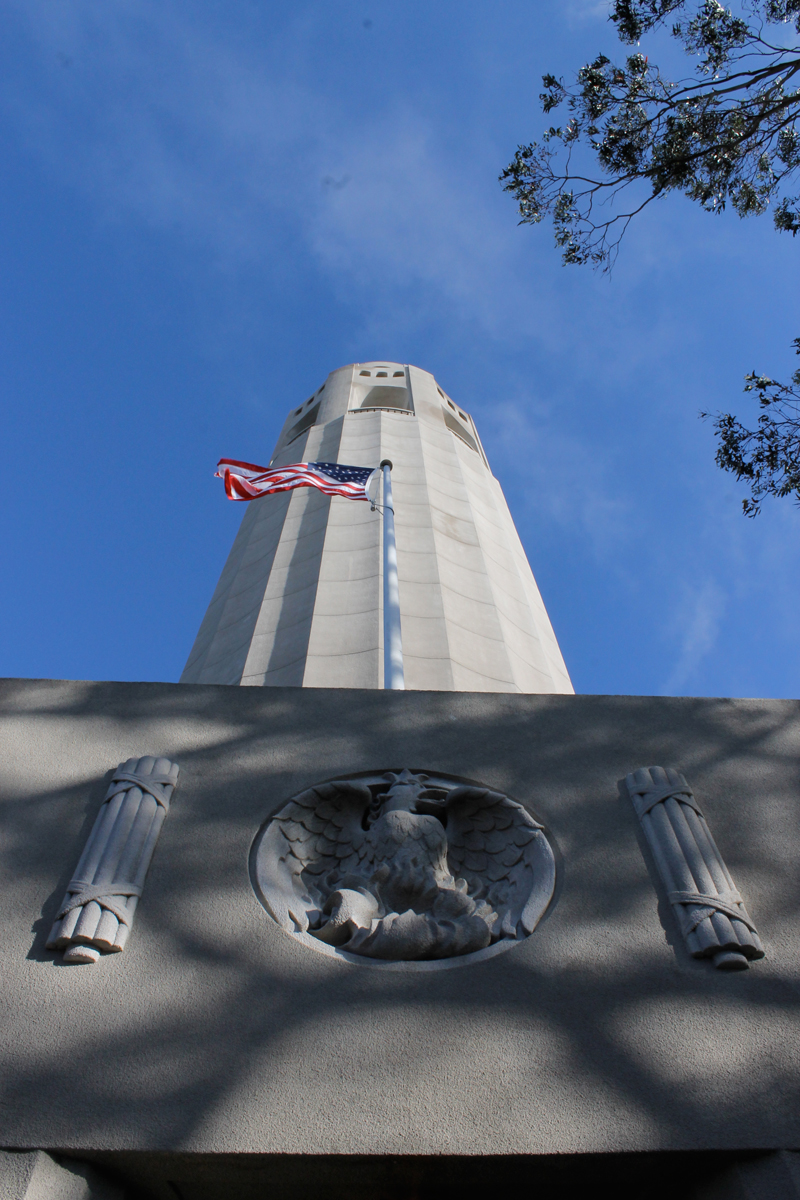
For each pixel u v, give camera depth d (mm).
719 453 12773
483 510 20734
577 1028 5625
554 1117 5156
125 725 7852
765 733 8117
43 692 8195
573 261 14211
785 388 12508
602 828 7059
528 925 6270
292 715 8016
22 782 7230
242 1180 5117
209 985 5797
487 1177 5121
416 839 6773
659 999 5820
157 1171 5062
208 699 8180
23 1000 5688
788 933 6309
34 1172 4820
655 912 6406
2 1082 5242
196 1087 5242
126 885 6297
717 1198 5090
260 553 18625
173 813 7012
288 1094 5219
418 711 8117
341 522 18062
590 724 8117
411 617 15164
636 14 12945
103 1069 5320
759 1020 5727
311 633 14703
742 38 12852
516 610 17359
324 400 25484
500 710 8219
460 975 5938
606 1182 5215
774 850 6961
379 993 5789
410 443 21750
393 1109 5164
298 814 7062
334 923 6168
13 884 6422
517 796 7293
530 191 13898
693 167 13430
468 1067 5383
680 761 7750
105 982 5801
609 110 13336
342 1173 5066
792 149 13297
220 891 6422
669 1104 5254
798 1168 5004
